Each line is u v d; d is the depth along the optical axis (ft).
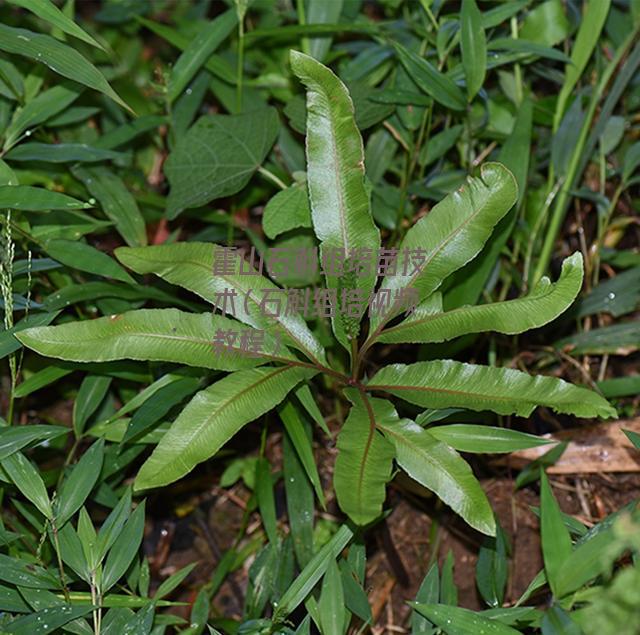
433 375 2.52
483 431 2.53
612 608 2.11
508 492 2.97
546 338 3.15
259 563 2.75
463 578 2.90
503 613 2.46
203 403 2.46
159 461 2.43
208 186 2.96
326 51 3.14
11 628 2.42
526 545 2.90
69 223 2.97
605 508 2.93
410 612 2.89
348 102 2.51
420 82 2.90
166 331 2.51
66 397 3.15
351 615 2.72
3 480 2.60
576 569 2.31
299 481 2.79
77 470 2.57
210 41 3.09
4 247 2.66
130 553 2.53
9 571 2.51
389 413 2.49
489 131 3.13
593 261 3.19
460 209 2.54
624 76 2.95
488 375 2.48
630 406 3.04
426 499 2.98
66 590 2.53
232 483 3.05
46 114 2.92
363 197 2.55
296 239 3.00
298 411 2.80
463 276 2.86
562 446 2.78
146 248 2.53
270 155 3.23
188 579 2.99
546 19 3.09
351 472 2.38
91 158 2.89
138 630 2.44
